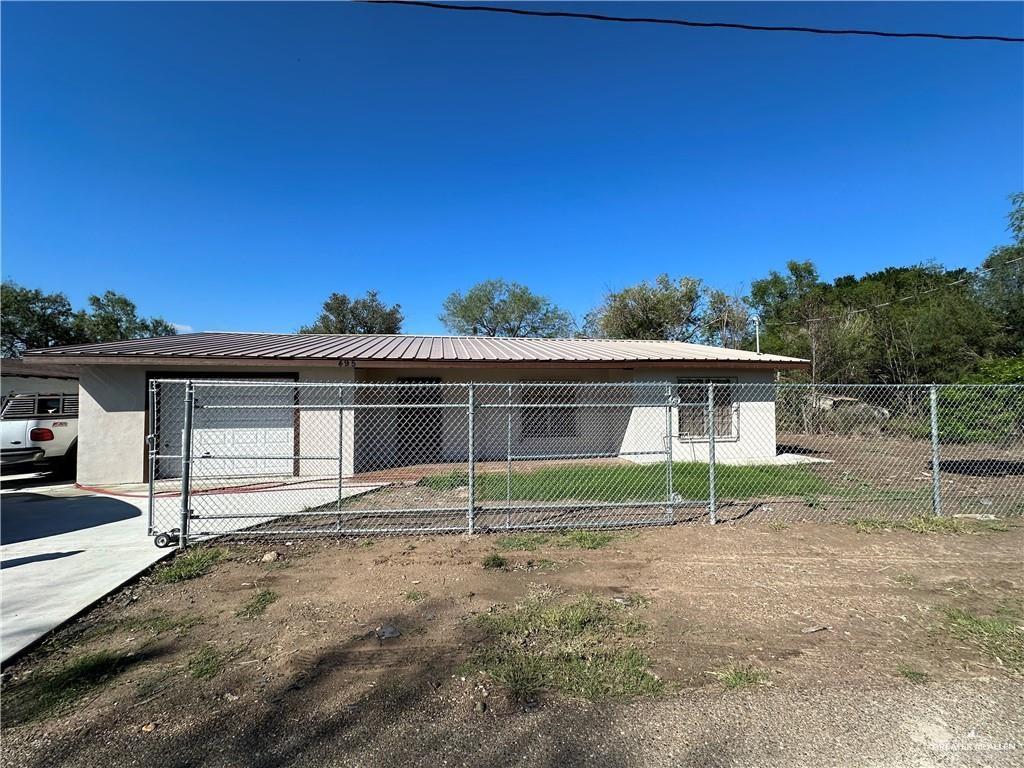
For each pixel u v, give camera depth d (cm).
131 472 1068
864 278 4062
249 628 381
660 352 1443
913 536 609
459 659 333
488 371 1384
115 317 3444
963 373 1984
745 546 575
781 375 2281
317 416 1139
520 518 707
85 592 439
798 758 239
